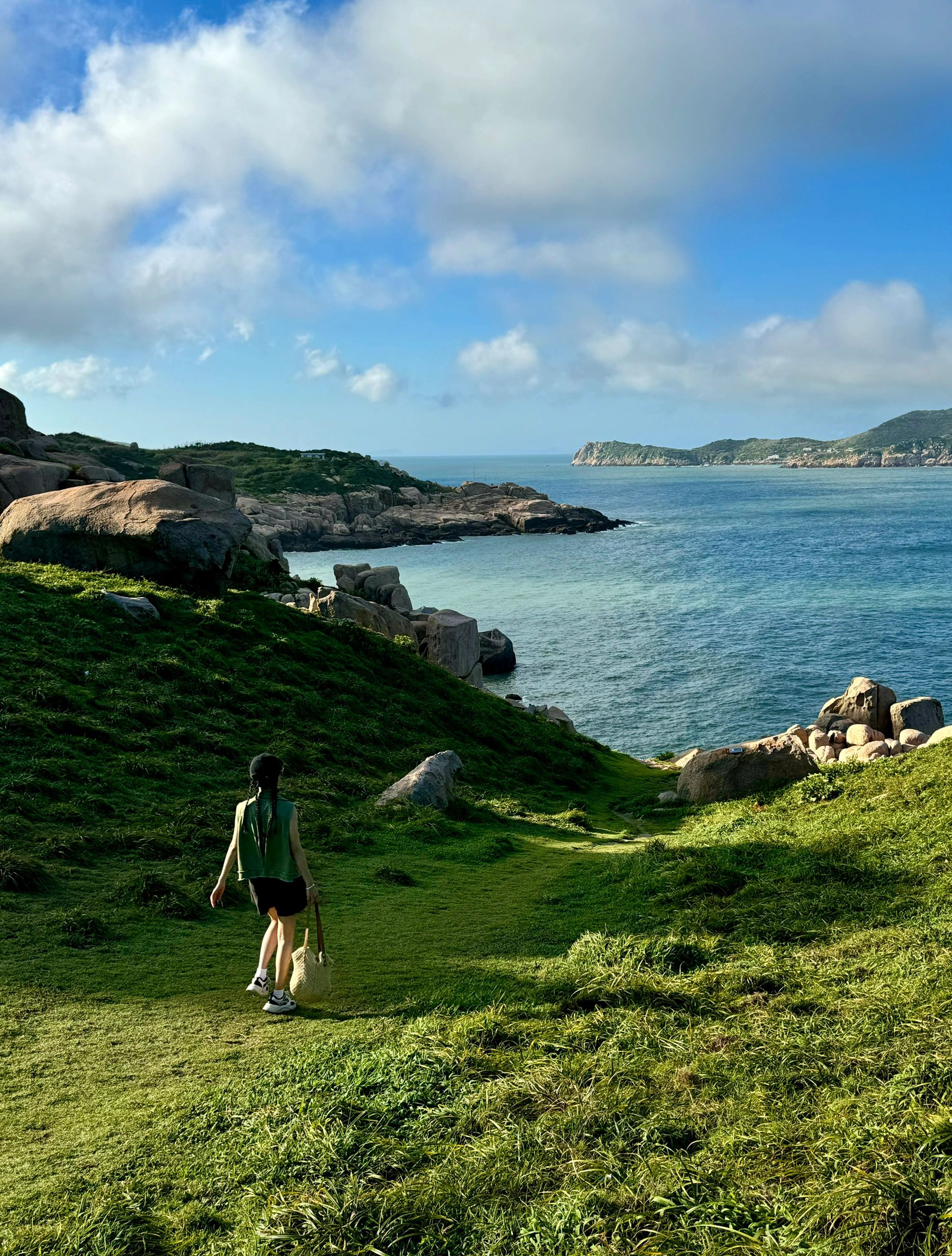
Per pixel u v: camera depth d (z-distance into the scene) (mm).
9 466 36625
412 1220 4551
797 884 11594
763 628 71188
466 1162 5066
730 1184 4543
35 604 23391
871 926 9312
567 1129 5320
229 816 14875
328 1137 5332
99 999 7984
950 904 9508
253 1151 5336
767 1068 5965
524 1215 4535
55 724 16719
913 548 122125
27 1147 5484
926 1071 5285
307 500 161125
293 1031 7543
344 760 21688
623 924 10836
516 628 75312
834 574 100062
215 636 25781
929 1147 4414
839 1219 4039
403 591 55906
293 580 46000
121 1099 6152
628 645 67500
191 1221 4762
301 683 25578
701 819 20703
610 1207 4477
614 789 28812
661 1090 5859
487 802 22078
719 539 145000
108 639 22828
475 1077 6258
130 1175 5184
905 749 25656
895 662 58625
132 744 17375
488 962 9602
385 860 14938
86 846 12344
